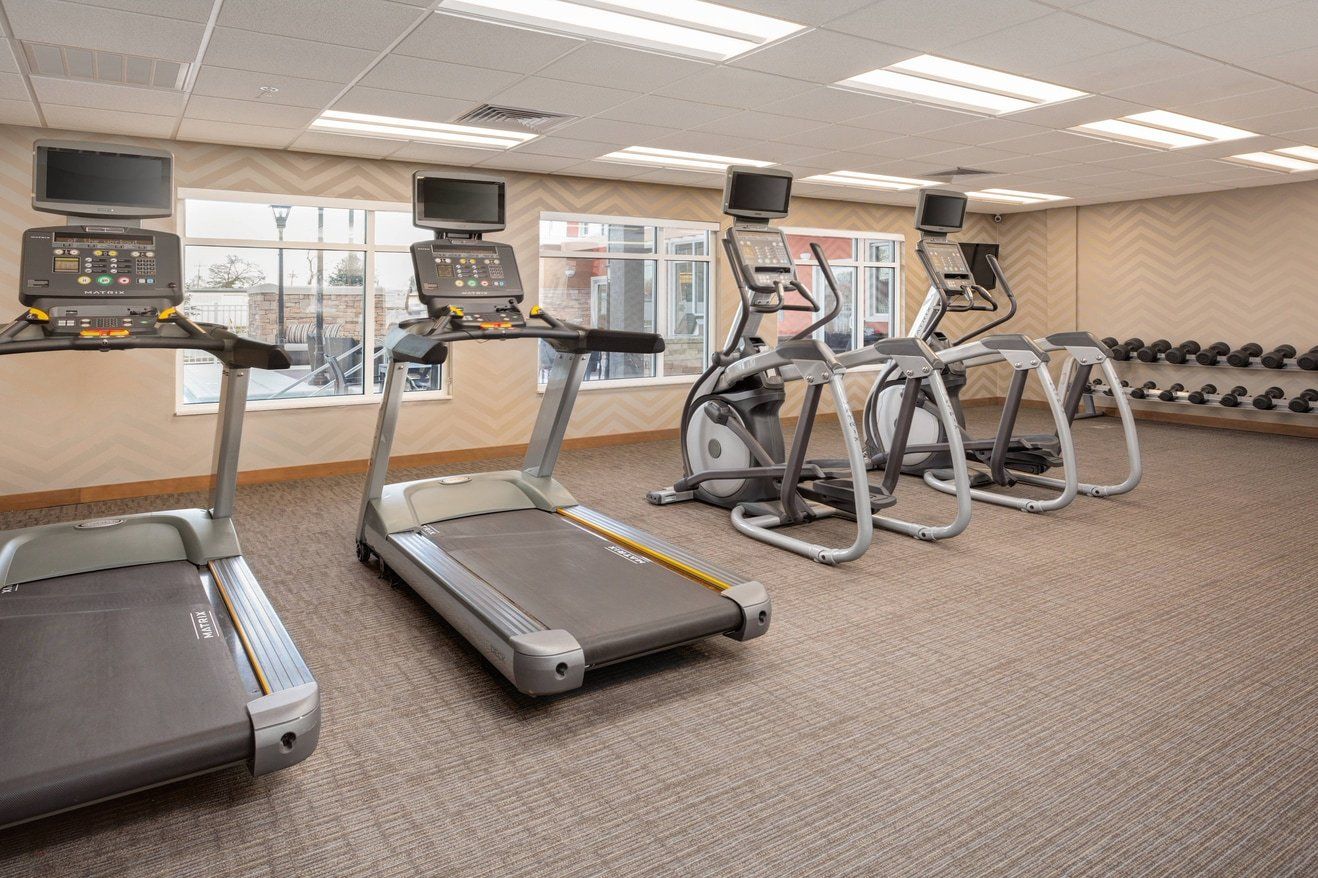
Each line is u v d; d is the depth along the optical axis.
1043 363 5.29
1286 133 6.12
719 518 5.32
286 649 2.59
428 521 4.18
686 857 2.02
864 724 2.69
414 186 4.05
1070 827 2.14
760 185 5.00
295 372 6.72
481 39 3.89
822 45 4.05
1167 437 8.57
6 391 5.51
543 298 7.86
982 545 4.71
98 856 2.02
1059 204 10.17
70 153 3.24
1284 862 1.99
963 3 3.54
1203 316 9.39
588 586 3.26
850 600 3.83
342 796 2.29
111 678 2.38
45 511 5.53
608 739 2.60
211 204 6.25
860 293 10.13
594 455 7.66
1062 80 4.70
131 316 3.23
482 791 2.31
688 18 3.74
